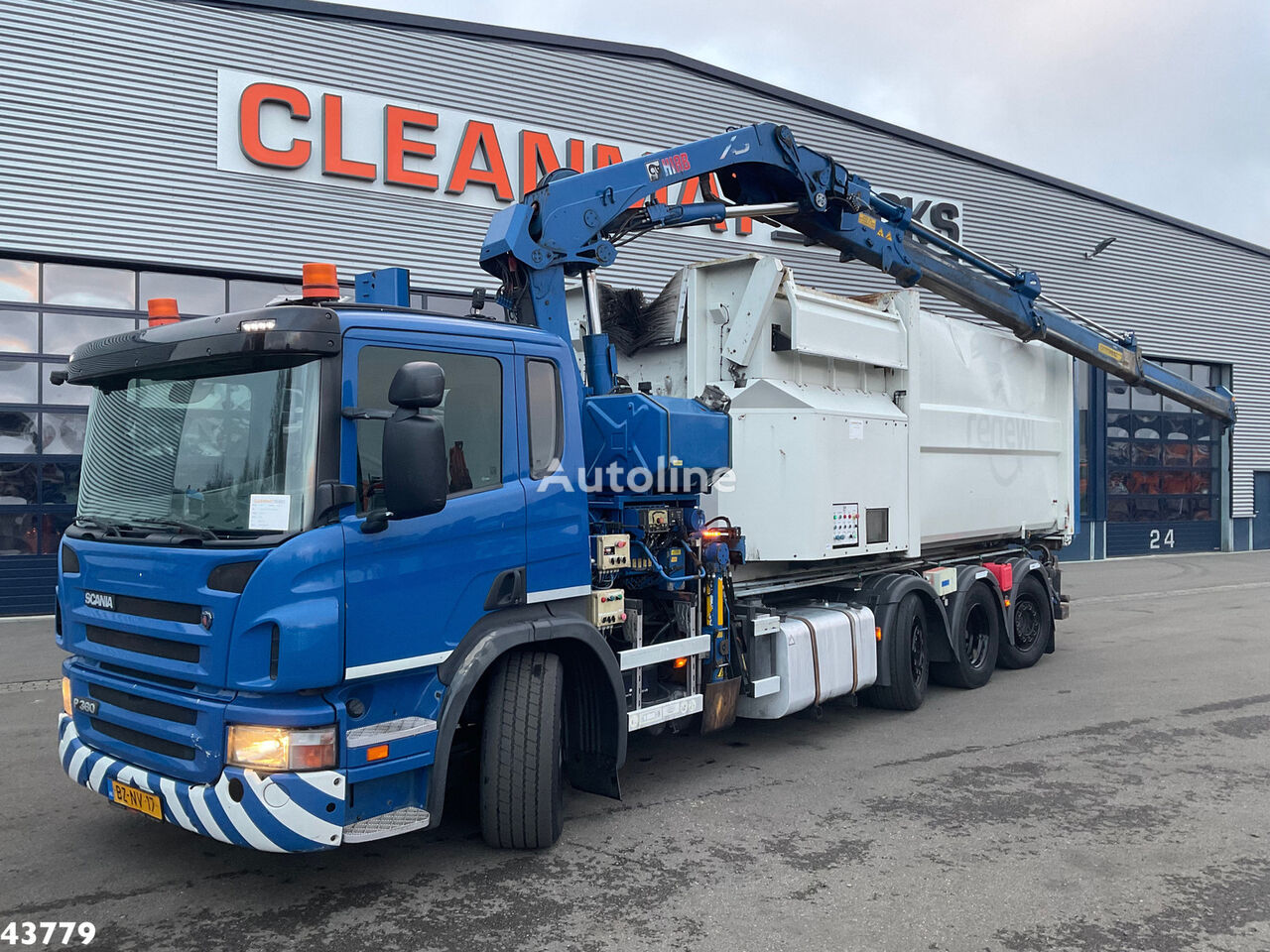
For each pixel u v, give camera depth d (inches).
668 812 203.5
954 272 338.0
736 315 256.4
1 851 180.7
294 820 138.1
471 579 164.4
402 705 155.5
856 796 214.2
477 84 573.3
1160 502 978.7
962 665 323.6
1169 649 410.3
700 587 224.1
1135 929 148.7
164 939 144.0
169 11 491.8
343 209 537.3
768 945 142.6
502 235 208.2
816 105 720.3
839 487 264.1
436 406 148.6
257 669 138.4
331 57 529.7
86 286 491.8
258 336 143.9
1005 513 358.0
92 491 171.6
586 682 192.4
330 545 143.3
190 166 499.2
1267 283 1061.1
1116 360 410.6
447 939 144.2
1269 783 222.7
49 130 471.2
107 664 163.6
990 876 169.2
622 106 629.9
